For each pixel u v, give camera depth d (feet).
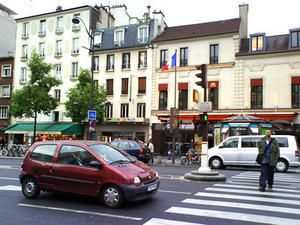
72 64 126.00
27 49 135.64
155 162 72.74
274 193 30.58
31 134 121.08
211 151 62.18
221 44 99.76
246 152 59.11
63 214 21.81
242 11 106.22
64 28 128.98
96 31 122.83
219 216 21.59
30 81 101.19
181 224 19.53
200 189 32.40
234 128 73.10
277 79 92.02
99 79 119.24
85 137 117.08
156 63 109.29
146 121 107.04
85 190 24.66
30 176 27.17
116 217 21.02
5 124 133.59
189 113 100.73
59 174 25.79
